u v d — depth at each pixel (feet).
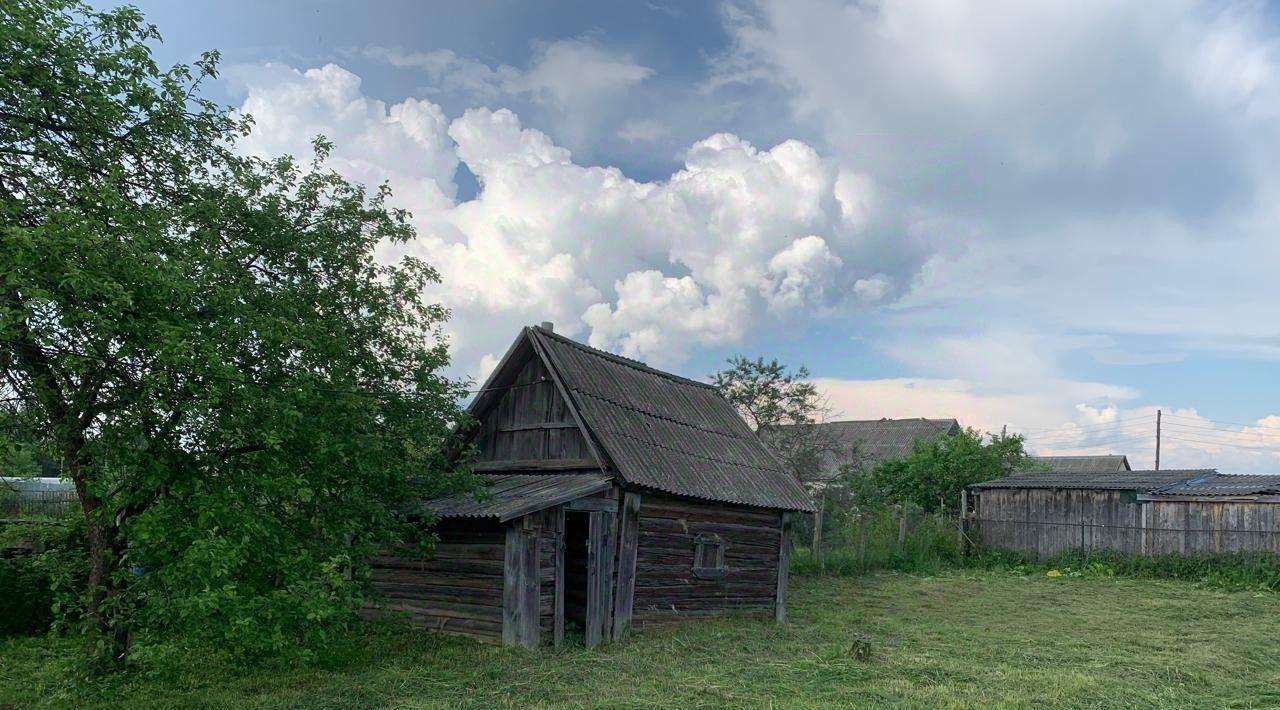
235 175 39.81
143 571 33.45
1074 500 98.99
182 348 29.27
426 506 47.14
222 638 32.12
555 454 54.13
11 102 32.63
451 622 48.75
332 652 39.63
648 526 52.80
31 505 67.92
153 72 35.06
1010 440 136.46
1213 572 85.71
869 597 74.69
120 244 29.84
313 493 36.17
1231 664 44.11
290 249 41.45
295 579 33.58
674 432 59.77
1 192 32.68
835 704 33.71
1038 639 52.29
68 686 33.47
